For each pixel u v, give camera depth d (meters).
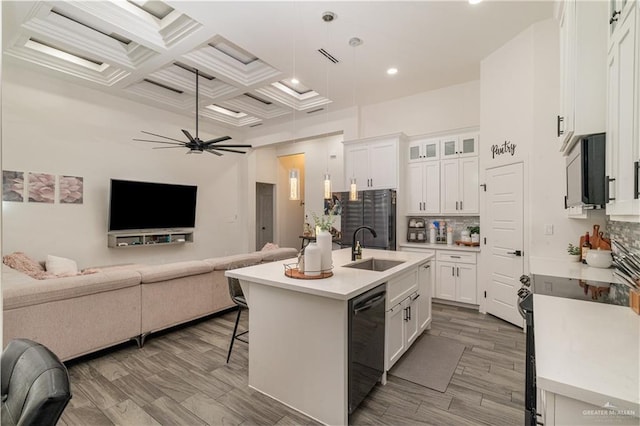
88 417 2.11
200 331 3.64
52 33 3.54
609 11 1.64
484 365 2.80
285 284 2.16
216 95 5.27
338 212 6.73
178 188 5.98
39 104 4.42
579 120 1.90
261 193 8.73
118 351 3.10
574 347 1.12
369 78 4.61
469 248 4.46
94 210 5.00
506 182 3.80
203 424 2.05
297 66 4.23
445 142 4.91
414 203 5.23
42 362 1.00
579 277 2.30
